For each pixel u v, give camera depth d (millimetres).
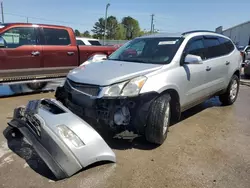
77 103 3400
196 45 4438
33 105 3223
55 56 6539
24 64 6012
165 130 3555
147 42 4516
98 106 3164
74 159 2650
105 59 4660
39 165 2898
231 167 3035
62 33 6727
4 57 5684
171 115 3959
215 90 5051
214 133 4117
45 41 6367
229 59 5406
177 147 3527
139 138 3750
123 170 2875
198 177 2801
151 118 3293
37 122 2895
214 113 5262
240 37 32719
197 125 4484
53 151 2641
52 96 6363
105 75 3363
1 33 5633
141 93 3182
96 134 2914
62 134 2734
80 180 2641
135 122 3291
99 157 2818
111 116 3150
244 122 4727
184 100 4023
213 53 4934
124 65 3809
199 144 3662
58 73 6684
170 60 3828
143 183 2652
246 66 10961
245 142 3793
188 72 3998
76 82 3438
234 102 6242
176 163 3086
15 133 3596
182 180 2734
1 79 5711
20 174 2709
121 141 3625
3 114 4703
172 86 3590
